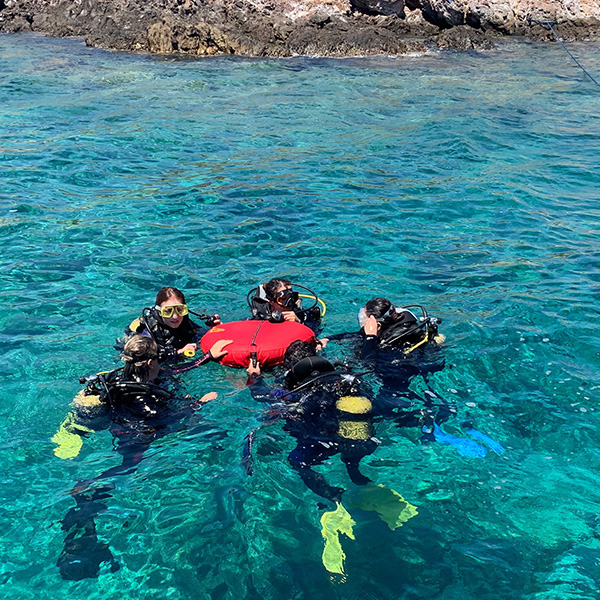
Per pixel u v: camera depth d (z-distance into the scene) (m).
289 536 3.49
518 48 25.19
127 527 3.54
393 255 7.68
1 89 16.20
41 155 11.14
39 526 3.53
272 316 5.60
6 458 4.09
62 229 8.23
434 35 26.09
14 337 5.68
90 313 6.18
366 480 3.90
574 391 4.88
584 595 3.09
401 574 3.22
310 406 4.46
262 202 9.38
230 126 13.63
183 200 9.39
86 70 19.12
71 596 3.11
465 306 6.32
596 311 6.16
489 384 4.97
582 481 3.92
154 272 7.13
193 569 3.27
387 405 4.64
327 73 19.73
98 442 4.25
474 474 3.96
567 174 10.80
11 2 29.09
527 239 8.15
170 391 4.70
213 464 4.06
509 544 3.41
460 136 12.85
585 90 17.81
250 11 25.14
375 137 12.91
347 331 5.88
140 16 24.61
